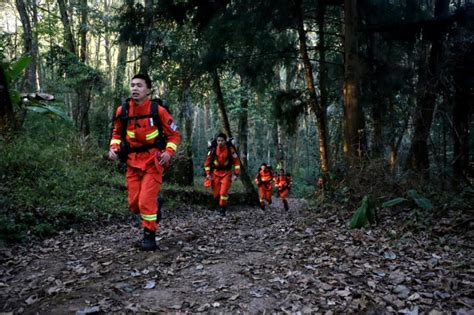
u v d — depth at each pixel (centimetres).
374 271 341
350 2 930
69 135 1066
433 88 937
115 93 1520
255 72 1227
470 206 546
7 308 286
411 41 1119
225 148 807
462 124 967
